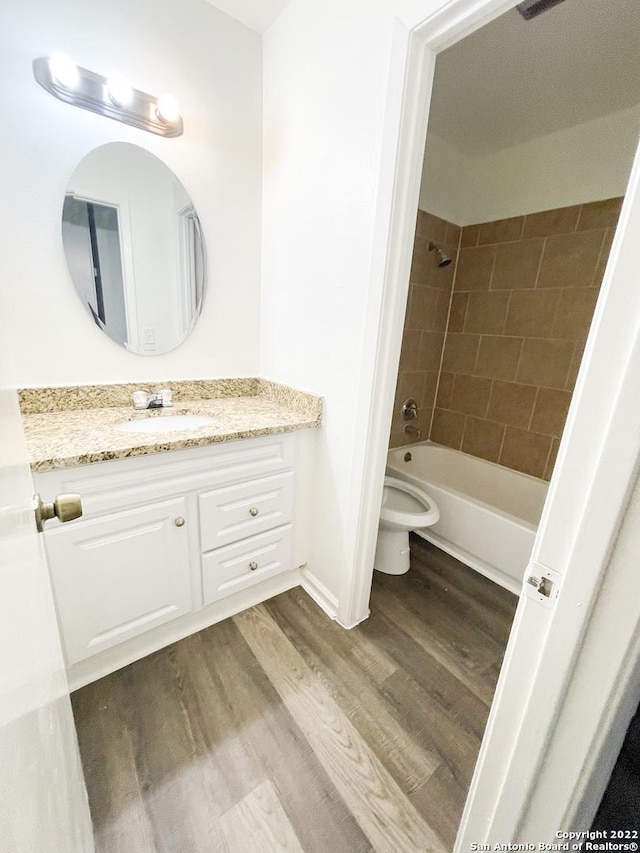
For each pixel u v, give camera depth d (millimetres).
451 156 2127
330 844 830
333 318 1312
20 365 1258
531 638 456
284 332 1609
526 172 2023
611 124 1721
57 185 1206
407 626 1479
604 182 1771
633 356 328
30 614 425
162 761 972
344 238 1209
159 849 811
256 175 1615
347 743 1034
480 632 1466
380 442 1271
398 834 851
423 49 919
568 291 1944
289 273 1520
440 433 2654
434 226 2189
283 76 1397
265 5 1331
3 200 1130
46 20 1090
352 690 1190
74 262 1286
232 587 1436
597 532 369
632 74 1472
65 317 1308
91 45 1171
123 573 1138
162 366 1571
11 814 261
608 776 559
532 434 2182
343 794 920
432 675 1260
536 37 1326
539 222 2006
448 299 2453
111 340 1422
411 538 2148
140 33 1243
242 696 1155
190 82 1375
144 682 1188
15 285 1198
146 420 1419
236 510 1356
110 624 1151
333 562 1492
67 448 997
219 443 1238
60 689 616
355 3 1040
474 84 1593
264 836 837
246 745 1018
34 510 539
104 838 823
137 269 1423
